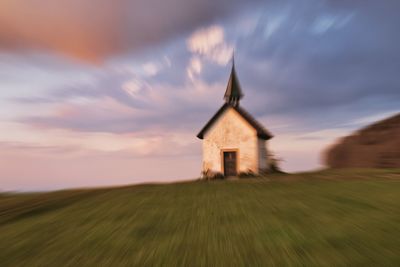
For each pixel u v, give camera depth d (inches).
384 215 269.0
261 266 168.4
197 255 192.1
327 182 547.8
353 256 175.8
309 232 228.5
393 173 633.6
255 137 810.2
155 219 309.0
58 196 576.4
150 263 183.2
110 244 229.1
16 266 195.8
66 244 237.6
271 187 525.7
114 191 592.1
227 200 406.6
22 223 339.0
